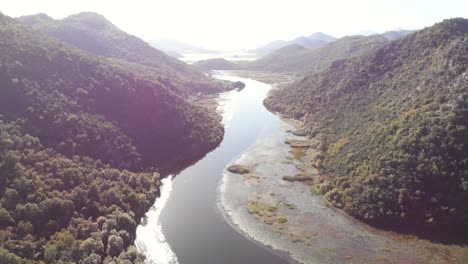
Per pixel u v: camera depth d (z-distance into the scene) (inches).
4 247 2064.5
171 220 2876.5
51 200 2495.1
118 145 3614.7
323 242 2556.6
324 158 3860.7
